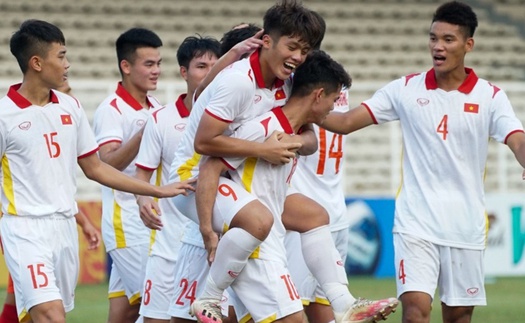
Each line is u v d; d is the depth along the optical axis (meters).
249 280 18.86
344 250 25.02
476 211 22.28
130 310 26.16
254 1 69.69
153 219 22.25
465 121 22.14
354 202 46.66
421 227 22.09
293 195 20.17
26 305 20.25
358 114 22.78
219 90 18.38
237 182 19.00
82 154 21.22
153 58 26.31
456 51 21.92
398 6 72.12
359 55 67.50
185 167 20.02
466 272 22.33
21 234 20.44
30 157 20.47
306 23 18.25
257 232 18.34
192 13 68.12
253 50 18.98
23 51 20.39
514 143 21.78
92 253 44.50
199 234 21.03
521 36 71.25
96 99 53.69
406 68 67.12
